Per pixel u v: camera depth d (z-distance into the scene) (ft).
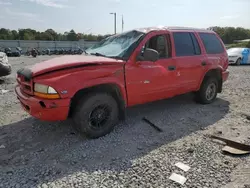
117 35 16.06
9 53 119.75
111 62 12.46
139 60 13.61
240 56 54.03
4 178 9.07
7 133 13.24
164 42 15.42
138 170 9.71
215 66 18.76
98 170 9.70
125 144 12.07
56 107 10.92
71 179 9.06
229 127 14.48
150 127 14.35
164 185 8.73
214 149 11.56
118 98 13.34
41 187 8.56
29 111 11.87
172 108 18.06
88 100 11.99
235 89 25.64
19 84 13.01
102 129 12.82
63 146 11.79
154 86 14.62
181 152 11.24
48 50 157.99
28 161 10.36
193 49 17.38
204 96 18.94
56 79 10.95
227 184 8.86
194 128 14.26
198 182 8.93
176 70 15.81
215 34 19.90
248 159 10.68
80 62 11.75
